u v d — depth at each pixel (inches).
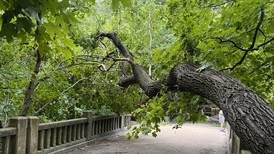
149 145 421.7
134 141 449.4
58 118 383.9
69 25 88.3
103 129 467.5
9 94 304.5
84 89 414.0
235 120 108.8
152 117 187.9
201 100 176.4
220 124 685.9
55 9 79.4
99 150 372.2
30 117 276.4
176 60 183.8
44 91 355.3
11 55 296.7
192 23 177.3
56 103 375.9
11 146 255.9
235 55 166.1
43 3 77.3
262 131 100.6
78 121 378.9
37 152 290.0
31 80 297.4
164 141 461.4
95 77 410.6
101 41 361.4
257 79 184.2
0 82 292.2
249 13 141.8
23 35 79.1
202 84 136.4
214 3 169.3
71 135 368.8
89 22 417.4
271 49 169.5
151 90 193.9
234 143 281.4
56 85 364.2
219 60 157.6
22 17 75.7
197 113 183.8
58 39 88.7
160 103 185.3
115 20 443.8
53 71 327.6
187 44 175.2
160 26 457.7
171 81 170.4
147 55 343.9
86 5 310.3
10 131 250.1
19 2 73.5
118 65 358.0
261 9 137.3
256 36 149.3
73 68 378.6
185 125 714.8
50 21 82.9
